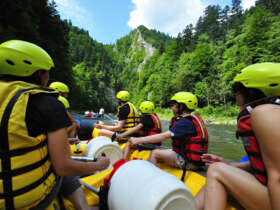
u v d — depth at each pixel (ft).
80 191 4.29
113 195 3.93
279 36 106.32
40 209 2.82
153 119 10.22
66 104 9.62
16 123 2.41
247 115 3.70
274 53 105.60
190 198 3.63
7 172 2.39
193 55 174.29
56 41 85.56
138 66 593.83
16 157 2.43
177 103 7.66
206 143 7.07
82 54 423.64
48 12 80.69
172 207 3.36
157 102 199.31
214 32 238.89
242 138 3.94
